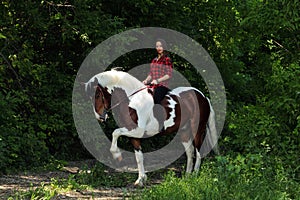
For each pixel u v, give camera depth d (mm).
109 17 15625
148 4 16375
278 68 11242
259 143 11109
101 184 11289
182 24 17453
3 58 14375
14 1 14852
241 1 14328
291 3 10914
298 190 9242
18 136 13594
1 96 13164
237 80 18250
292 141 10836
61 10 15633
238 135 11336
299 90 10703
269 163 10336
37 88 15055
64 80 15273
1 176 11805
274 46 12625
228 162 10430
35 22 14805
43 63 16125
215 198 8547
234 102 17578
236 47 18188
